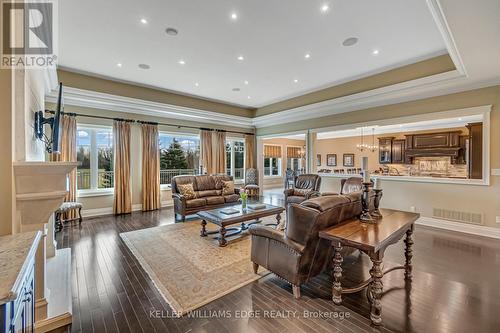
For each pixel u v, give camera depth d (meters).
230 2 2.76
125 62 4.41
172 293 2.27
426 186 4.71
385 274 2.57
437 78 4.09
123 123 5.78
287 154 12.37
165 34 3.44
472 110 4.11
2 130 1.50
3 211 1.50
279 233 2.32
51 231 3.08
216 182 6.09
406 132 9.49
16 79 1.67
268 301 2.15
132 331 1.77
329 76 5.16
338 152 11.73
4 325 0.78
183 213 4.91
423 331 1.76
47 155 4.72
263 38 3.58
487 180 4.00
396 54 4.10
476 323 1.84
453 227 4.36
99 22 3.12
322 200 2.16
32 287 1.25
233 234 4.04
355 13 2.97
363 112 5.61
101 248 3.42
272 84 5.69
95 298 2.19
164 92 6.22
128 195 5.80
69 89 4.75
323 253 2.30
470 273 2.64
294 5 2.82
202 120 7.46
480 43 2.71
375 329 1.79
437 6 2.32
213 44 3.74
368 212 2.39
